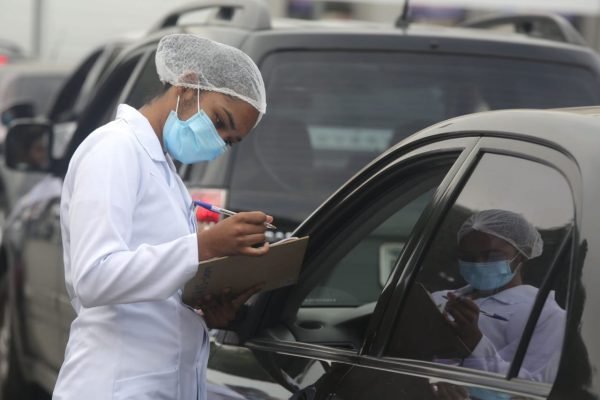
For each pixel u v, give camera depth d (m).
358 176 9.62
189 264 8.20
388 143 14.36
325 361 8.95
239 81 8.76
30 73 38.06
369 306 10.15
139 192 8.52
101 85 17.38
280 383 9.22
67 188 8.66
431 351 8.10
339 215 9.73
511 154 7.90
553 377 6.88
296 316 10.16
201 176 13.52
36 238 17.39
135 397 8.49
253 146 13.78
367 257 10.87
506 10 40.47
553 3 40.06
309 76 14.36
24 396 18.12
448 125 8.73
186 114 8.81
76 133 17.70
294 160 13.93
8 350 18.56
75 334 8.74
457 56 14.75
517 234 7.71
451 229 8.29
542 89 14.82
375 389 8.15
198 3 16.30
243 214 8.34
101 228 8.15
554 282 7.24
